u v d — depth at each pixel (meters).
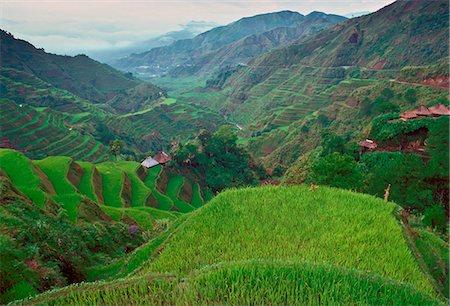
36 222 16.52
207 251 10.88
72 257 15.55
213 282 7.69
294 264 8.35
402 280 9.00
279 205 15.04
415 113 56.81
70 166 41.31
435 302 7.36
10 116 90.75
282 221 13.17
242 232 12.10
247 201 15.62
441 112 55.31
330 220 13.26
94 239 20.75
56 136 94.50
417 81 89.50
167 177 63.88
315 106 121.88
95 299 7.29
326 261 9.52
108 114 150.38
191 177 69.31
